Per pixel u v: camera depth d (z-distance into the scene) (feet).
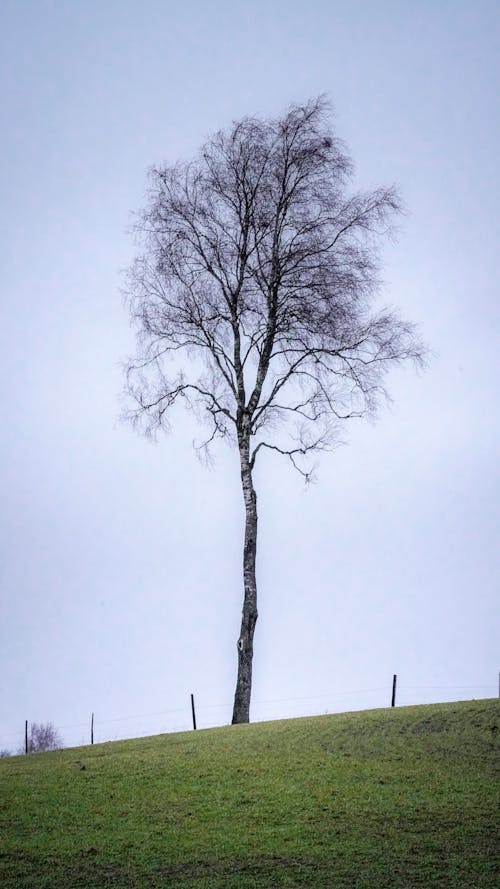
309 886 53.16
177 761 78.79
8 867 57.67
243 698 107.96
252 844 59.62
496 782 68.64
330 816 63.62
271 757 77.87
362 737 81.41
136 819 65.00
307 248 116.57
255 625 110.73
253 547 112.68
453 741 77.97
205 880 54.60
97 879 55.42
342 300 116.47
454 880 53.01
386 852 57.26
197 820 64.23
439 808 64.08
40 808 68.18
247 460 115.55
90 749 90.53
